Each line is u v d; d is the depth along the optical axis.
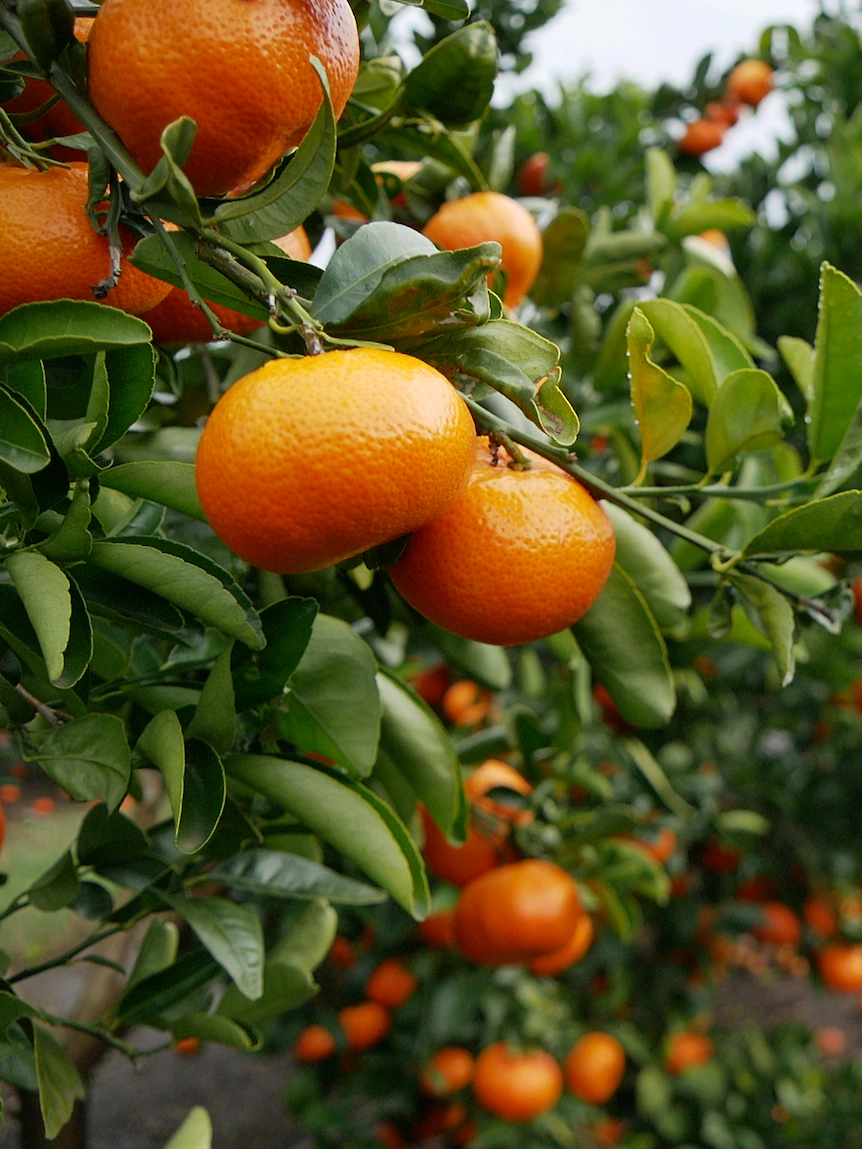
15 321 0.33
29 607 0.34
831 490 0.41
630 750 0.79
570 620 0.39
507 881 0.66
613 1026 1.30
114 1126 1.59
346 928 1.15
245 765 0.42
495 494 0.38
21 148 0.35
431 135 0.49
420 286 0.33
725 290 0.68
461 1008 1.02
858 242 1.09
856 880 1.37
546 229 0.60
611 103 1.18
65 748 0.38
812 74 1.23
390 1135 1.28
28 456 0.33
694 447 1.00
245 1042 0.48
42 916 1.75
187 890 0.48
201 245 0.34
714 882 1.35
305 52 0.33
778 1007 2.00
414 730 0.50
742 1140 1.35
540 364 0.35
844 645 1.15
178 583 0.36
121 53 0.32
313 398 0.32
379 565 0.38
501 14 0.93
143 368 0.36
